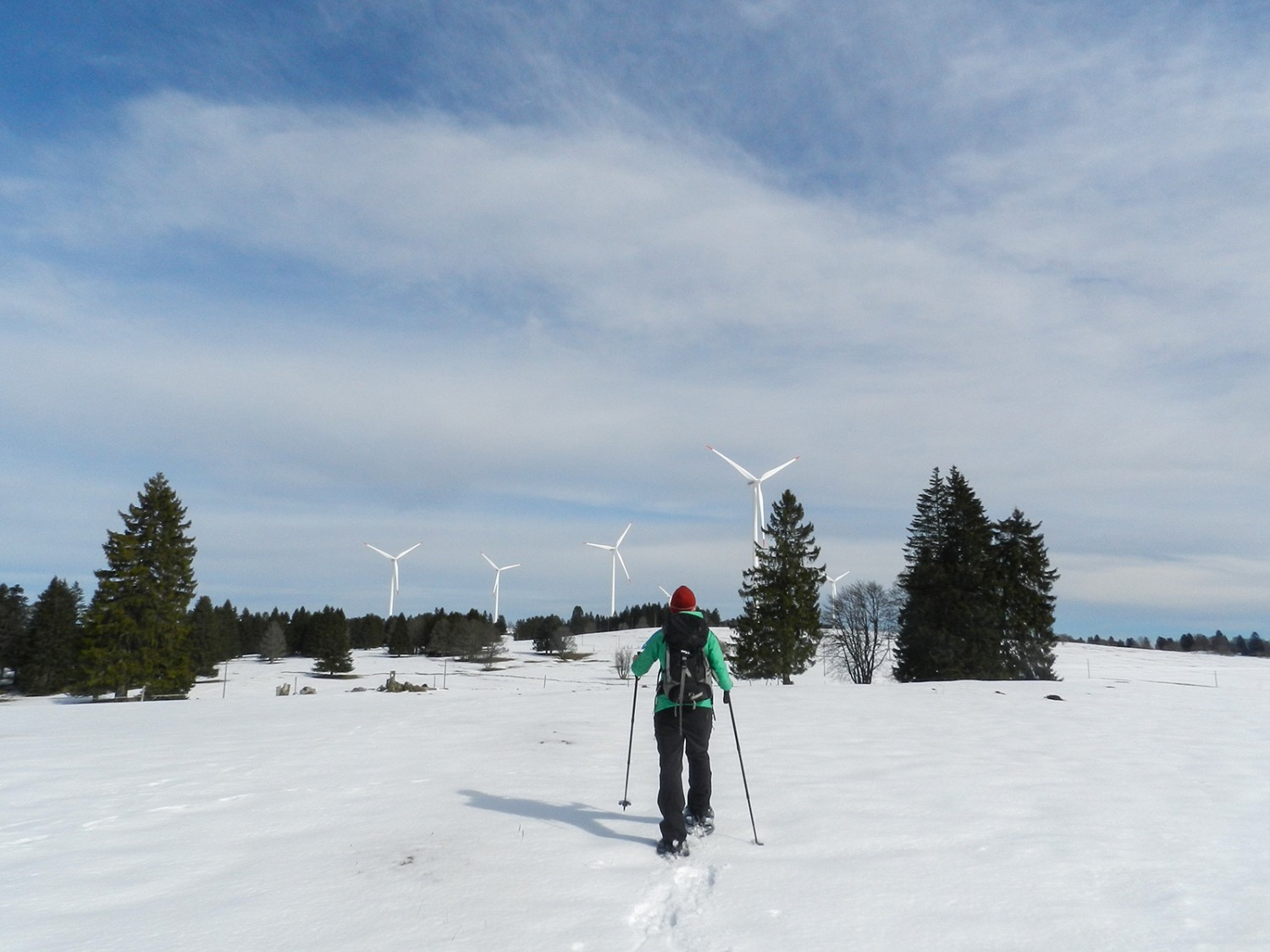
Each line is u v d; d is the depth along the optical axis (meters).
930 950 3.62
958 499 44.09
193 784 7.83
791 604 42.53
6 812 6.79
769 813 6.30
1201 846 5.37
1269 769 8.56
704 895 4.39
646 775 8.02
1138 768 8.50
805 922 3.96
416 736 11.13
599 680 62.25
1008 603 42.78
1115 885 4.53
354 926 3.99
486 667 81.06
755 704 15.91
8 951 3.76
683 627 5.70
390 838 5.62
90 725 13.94
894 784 7.50
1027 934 3.80
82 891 4.64
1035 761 8.91
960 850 5.23
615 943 3.75
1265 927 3.89
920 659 42.88
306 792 7.31
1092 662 70.25
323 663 73.88
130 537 47.09
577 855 5.15
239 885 4.68
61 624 61.56
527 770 8.29
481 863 4.98
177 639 48.25
